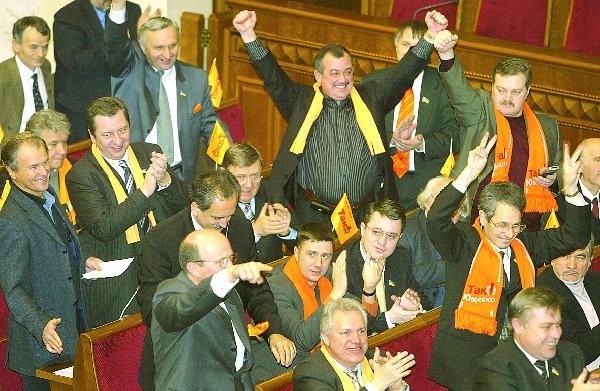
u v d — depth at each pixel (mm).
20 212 11484
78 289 11906
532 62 16359
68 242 11797
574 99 16266
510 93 12602
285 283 11703
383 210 11820
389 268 12281
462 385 11234
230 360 10047
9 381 12781
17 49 15656
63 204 13180
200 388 9914
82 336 10977
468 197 12625
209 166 15164
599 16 17188
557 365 10680
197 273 9828
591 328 12555
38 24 15570
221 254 9805
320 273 11695
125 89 14172
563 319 12438
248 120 18562
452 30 17656
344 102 13430
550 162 13016
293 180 13562
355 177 13469
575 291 12555
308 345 11203
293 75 18125
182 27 18812
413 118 14320
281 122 18344
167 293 9828
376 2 18922
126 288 12227
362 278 12016
